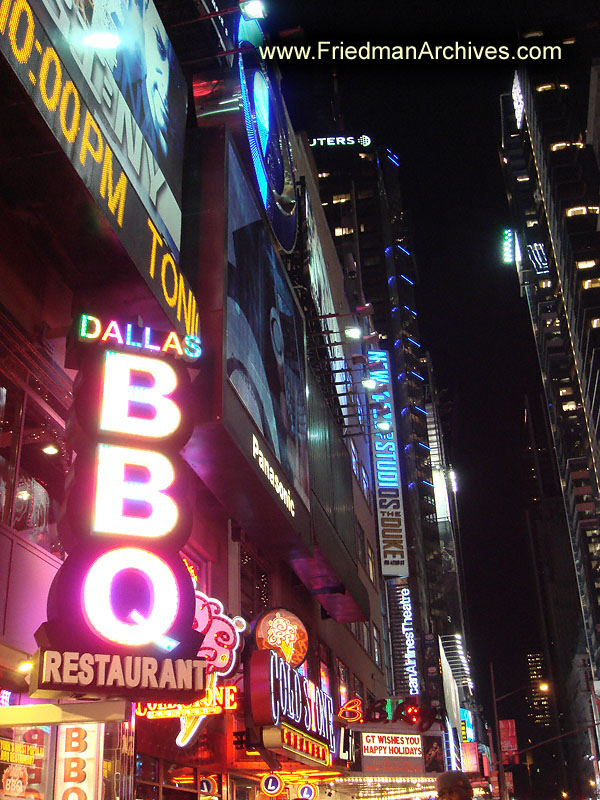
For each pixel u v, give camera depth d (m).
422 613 120.81
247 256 21.84
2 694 12.65
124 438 13.39
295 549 25.17
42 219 13.85
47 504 14.28
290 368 25.89
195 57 23.02
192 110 22.31
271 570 27.19
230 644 17.17
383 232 172.00
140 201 15.90
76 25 14.33
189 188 20.48
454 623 161.62
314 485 27.81
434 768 28.67
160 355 14.22
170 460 13.53
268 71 29.88
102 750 14.16
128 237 14.80
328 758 22.78
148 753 17.05
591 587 176.00
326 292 48.19
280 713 19.02
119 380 13.69
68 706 11.27
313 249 43.19
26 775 13.02
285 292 27.09
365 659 43.31
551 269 190.75
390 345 162.50
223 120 21.55
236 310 19.73
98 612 11.94
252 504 21.36
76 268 15.02
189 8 23.64
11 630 12.45
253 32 28.61
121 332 14.33
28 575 13.11
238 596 23.25
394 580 59.09
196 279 18.98
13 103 11.73
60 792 13.67
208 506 21.91
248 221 22.77
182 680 12.09
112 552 12.40
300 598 30.47
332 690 34.00
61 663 11.46
